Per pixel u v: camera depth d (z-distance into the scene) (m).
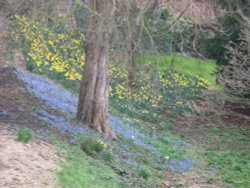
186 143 16.67
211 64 24.50
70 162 9.02
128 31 10.18
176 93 21.08
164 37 14.80
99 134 12.52
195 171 12.77
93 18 10.95
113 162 10.41
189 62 23.97
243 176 12.79
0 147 8.32
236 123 19.70
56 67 18.77
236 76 15.85
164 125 18.11
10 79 15.50
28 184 7.16
